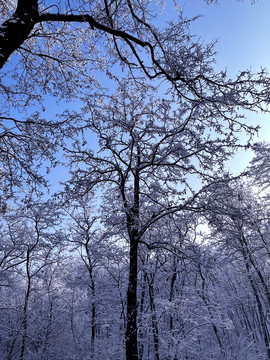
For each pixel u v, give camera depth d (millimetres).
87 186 9062
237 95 5145
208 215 8766
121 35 4184
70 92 6293
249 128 5777
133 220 8352
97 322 13812
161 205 8914
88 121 7316
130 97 8656
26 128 5824
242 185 8383
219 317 11555
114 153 9422
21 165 5719
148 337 12969
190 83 4980
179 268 12359
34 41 6031
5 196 5672
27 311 13594
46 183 5711
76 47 5957
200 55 4664
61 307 15586
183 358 11398
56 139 6195
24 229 13711
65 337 15633
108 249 11609
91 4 4859
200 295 12758
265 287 16703
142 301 13117
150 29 4645
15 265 12938
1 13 5699
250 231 16578
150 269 12695
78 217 14758
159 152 9320
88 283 14969
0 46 2969
